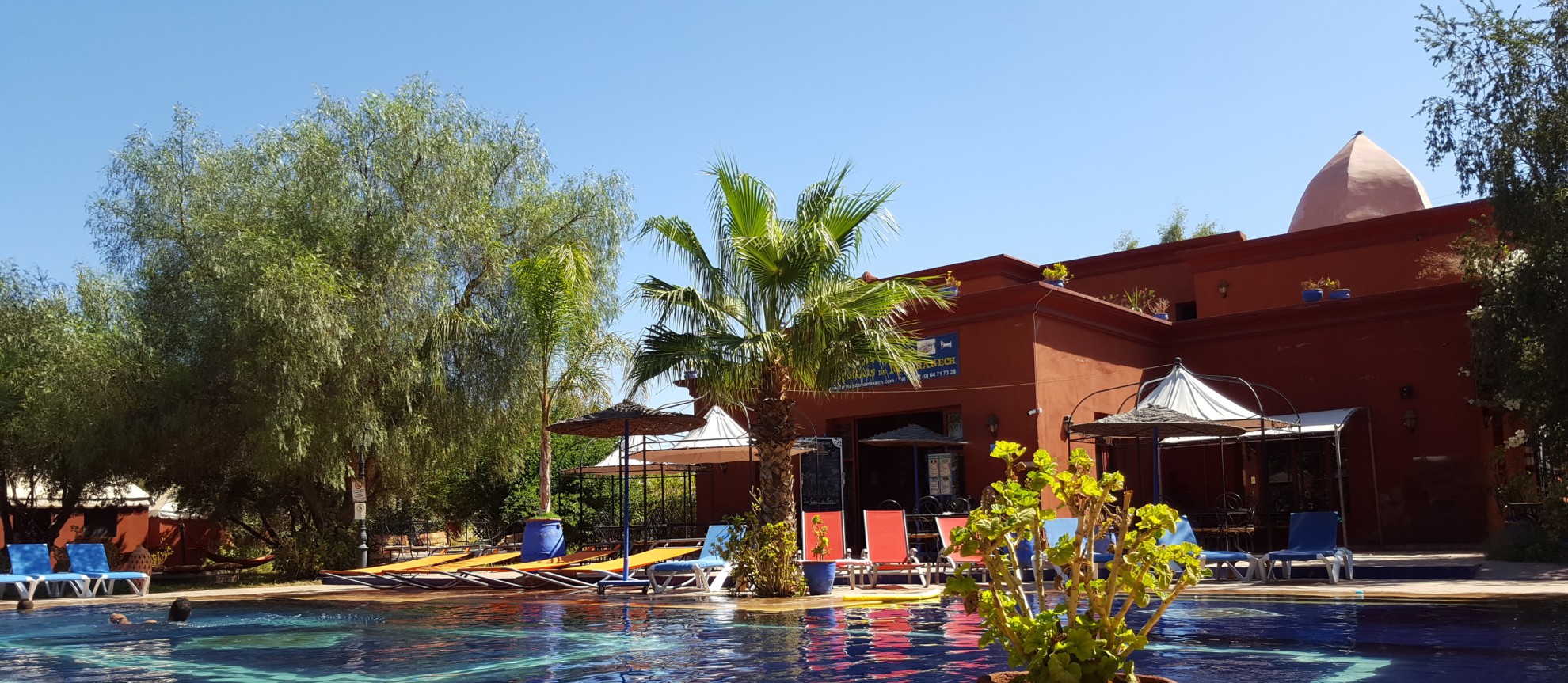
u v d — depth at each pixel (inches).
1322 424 741.9
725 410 776.9
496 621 416.2
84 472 799.1
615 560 655.1
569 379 830.5
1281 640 293.0
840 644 307.3
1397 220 892.6
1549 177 573.9
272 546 947.3
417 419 784.3
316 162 765.3
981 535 174.4
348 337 719.1
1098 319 823.7
